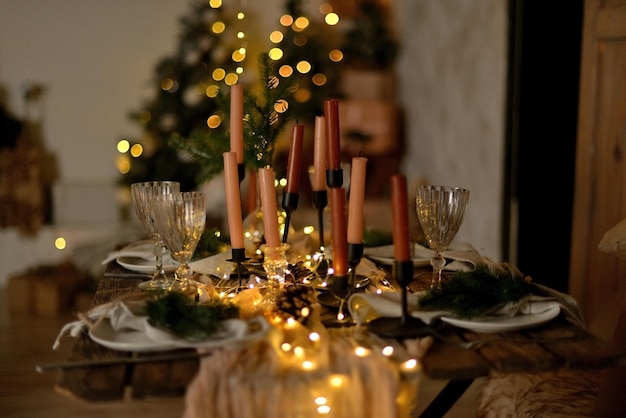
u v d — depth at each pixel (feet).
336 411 3.64
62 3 15.21
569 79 9.56
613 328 5.85
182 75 13.79
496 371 3.70
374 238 6.34
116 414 8.20
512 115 10.83
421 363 3.72
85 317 4.15
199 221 4.68
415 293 4.62
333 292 4.32
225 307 4.21
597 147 7.88
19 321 11.60
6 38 15.14
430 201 4.83
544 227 9.98
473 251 5.97
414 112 16.40
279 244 4.68
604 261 7.76
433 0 14.73
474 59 12.39
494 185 11.51
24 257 14.07
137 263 5.76
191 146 6.65
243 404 3.58
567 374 5.57
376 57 17.11
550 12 9.67
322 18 16.92
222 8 14.08
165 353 3.91
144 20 15.55
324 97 15.06
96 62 15.51
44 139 15.56
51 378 9.18
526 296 4.39
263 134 6.11
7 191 13.85
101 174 15.85
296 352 3.79
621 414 4.75
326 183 5.22
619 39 7.41
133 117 14.05
